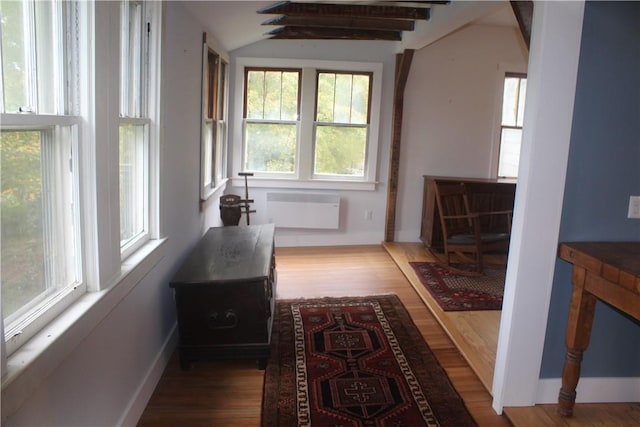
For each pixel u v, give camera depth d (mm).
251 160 5438
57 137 1437
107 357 1767
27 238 1292
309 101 5332
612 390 2418
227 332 2625
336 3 3930
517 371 2303
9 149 1197
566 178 2207
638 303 1798
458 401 2416
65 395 1405
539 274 2238
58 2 1408
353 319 3426
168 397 2393
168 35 2531
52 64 1399
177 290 2527
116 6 1696
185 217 3119
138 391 2186
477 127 5609
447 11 3652
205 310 2580
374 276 4480
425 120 5547
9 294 1215
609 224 2266
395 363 2791
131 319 2061
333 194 5480
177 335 2975
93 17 1487
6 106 1170
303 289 4082
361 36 4887
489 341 3072
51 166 1409
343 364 2770
